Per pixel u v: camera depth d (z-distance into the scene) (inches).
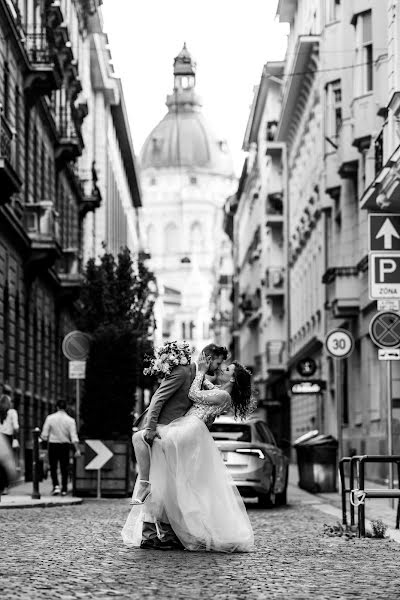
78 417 1304.1
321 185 1950.1
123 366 1254.3
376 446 1503.4
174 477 567.5
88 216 2913.4
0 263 1477.6
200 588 423.2
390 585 438.3
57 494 1182.3
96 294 1852.9
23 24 1713.8
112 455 1170.0
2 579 444.8
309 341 2293.3
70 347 1293.1
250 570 486.0
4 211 1422.2
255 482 1002.7
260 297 3690.9
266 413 3587.6
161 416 580.7
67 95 2252.7
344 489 743.1
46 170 1988.2
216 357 601.3
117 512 918.4
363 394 1622.8
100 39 3095.5
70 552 557.9
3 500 1049.5
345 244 1720.0
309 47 2171.5
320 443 1339.8
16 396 1609.3
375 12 1483.8
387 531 716.0
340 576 467.5
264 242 3511.3
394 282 889.5
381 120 1486.2
